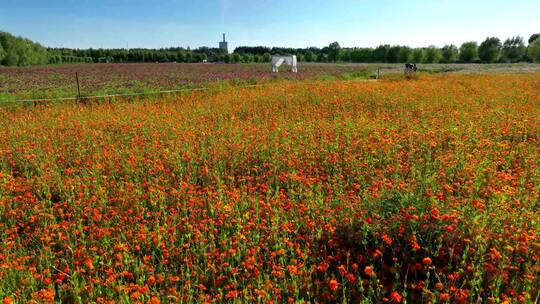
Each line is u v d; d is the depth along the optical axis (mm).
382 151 7148
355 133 7918
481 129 8305
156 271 4113
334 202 5043
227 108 12016
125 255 3979
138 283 3797
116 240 4527
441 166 6195
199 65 63062
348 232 4301
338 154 6965
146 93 15625
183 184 5738
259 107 12203
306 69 46125
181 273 4066
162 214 5355
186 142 7902
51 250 4586
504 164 6578
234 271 3715
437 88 15273
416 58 94688
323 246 4188
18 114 11992
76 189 5867
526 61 89500
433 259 3791
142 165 6910
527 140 7945
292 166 6625
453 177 5938
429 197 4348
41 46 79875
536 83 18703
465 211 4172
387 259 3992
